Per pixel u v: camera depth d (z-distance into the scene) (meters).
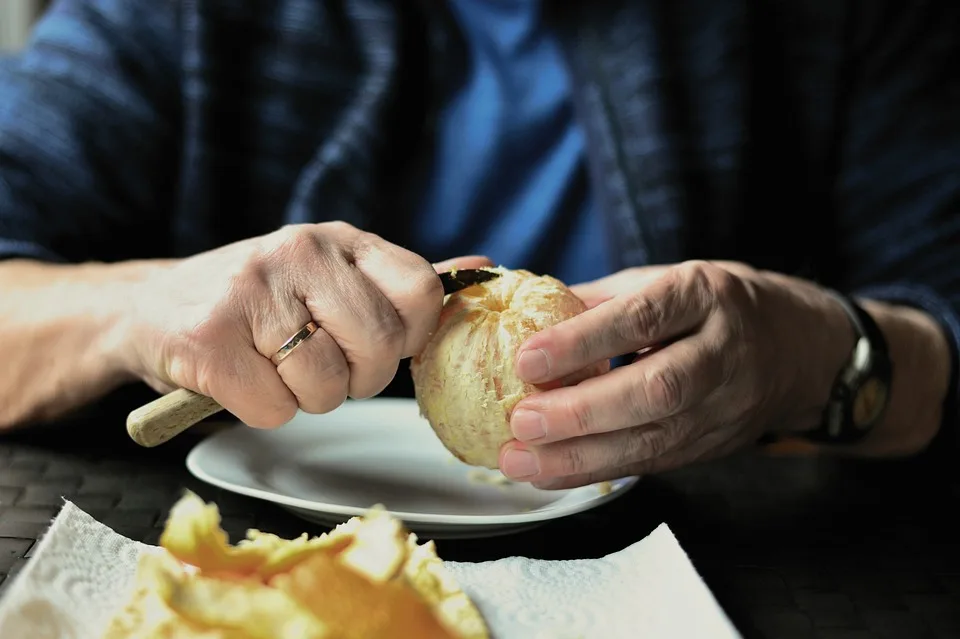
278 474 0.50
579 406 0.45
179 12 0.83
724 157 0.86
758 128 0.89
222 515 0.47
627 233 0.82
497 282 0.49
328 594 0.36
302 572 0.37
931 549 0.48
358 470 0.52
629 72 0.85
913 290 0.75
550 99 0.87
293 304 0.44
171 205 0.83
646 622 0.38
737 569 0.45
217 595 0.35
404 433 0.58
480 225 0.86
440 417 0.47
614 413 0.45
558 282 0.50
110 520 0.45
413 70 0.85
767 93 0.90
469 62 0.88
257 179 0.83
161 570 0.36
